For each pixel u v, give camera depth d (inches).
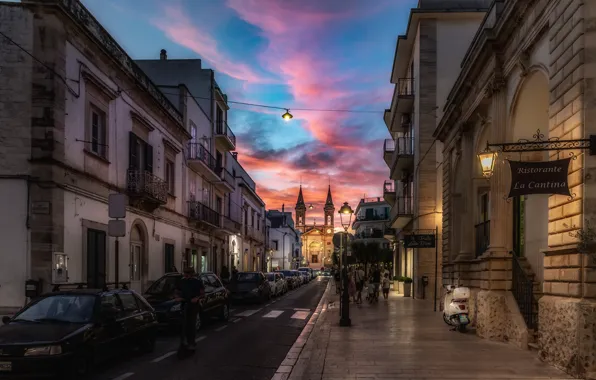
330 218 5634.8
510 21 457.4
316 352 418.3
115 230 534.3
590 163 317.1
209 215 1270.9
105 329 351.3
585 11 322.0
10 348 298.0
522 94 458.3
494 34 493.0
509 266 484.4
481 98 546.3
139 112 844.0
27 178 564.7
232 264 1659.7
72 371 308.8
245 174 2046.0
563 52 345.4
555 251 345.1
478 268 574.9
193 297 420.2
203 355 418.9
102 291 381.4
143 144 856.3
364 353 411.8
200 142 1238.9
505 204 489.7
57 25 586.2
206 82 1364.4
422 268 1058.7
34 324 334.3
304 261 5123.0
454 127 714.8
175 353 426.6
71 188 609.9
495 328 477.4
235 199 1748.3
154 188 866.8
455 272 679.1
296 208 5876.0
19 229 561.6
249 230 2043.6
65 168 595.8
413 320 658.2
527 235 517.7
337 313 760.3
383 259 1982.0
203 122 1269.7
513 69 468.4
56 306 358.6
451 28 1091.9
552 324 346.0
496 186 493.0
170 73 1359.5
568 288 328.2
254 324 645.3
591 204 314.5
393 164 1280.8
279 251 3393.2
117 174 753.6
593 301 308.8
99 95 695.1
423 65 1088.2
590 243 308.2
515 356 391.5
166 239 977.5
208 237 1338.6
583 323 306.8
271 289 1171.3
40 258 558.6
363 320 660.1
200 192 1262.3
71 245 609.0
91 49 669.9
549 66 370.6
